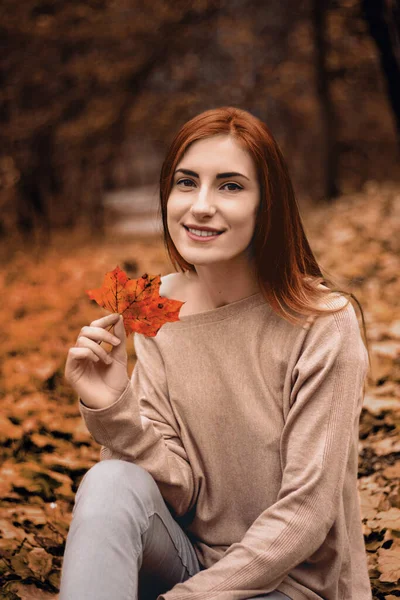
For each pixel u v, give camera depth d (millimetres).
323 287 2012
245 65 16859
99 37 13664
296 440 1861
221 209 1942
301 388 1903
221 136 1958
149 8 14172
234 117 1987
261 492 1958
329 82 16266
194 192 1981
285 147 19641
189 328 2033
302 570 1918
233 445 1977
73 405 4246
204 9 14789
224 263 2020
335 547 1880
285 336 1961
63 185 14664
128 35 14125
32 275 8477
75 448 3670
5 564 2434
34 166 13773
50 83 13805
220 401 1985
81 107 14211
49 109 13703
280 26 16703
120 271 1909
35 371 4570
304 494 1801
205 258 1968
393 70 7812
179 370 2023
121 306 1926
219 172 1940
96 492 1769
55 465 3346
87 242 12812
